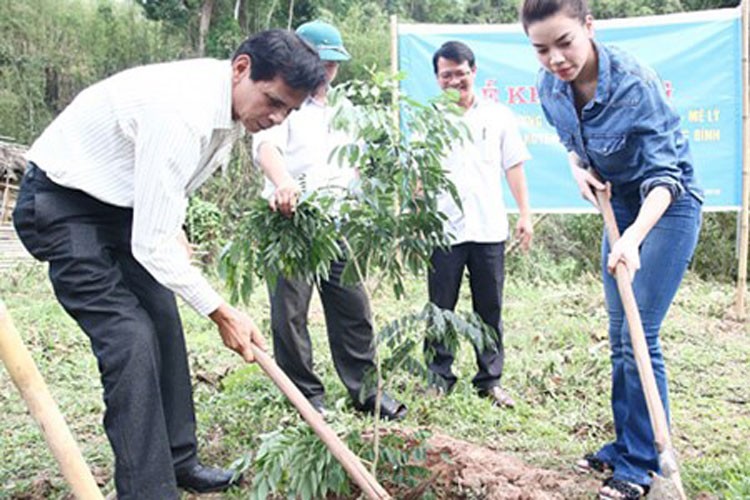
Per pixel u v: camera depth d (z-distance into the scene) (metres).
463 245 4.82
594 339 6.76
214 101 2.83
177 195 2.76
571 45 2.96
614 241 3.25
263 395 4.58
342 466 2.83
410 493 3.26
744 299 8.02
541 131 8.02
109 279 2.99
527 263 10.25
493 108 5.04
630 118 3.10
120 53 16.89
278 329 4.32
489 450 3.76
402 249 3.25
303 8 17.53
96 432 4.36
